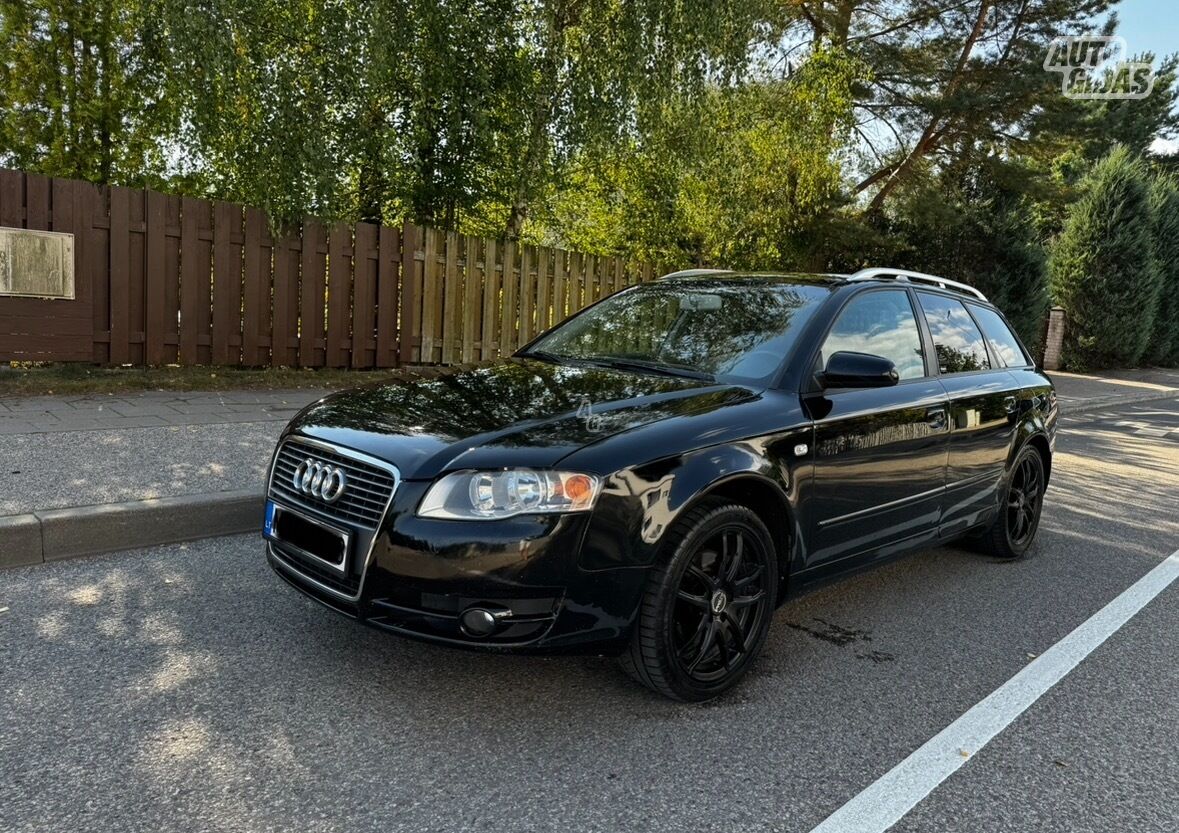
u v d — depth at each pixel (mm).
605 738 2871
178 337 8539
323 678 3174
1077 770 2842
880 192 18625
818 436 3510
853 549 3834
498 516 2719
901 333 4371
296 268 9258
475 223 12164
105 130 9328
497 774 2615
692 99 11305
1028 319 19719
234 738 2729
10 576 3975
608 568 2805
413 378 3855
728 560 3197
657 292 4648
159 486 4832
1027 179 18172
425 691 3129
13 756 2553
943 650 3838
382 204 11148
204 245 8609
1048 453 5617
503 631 2750
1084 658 3812
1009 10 16828
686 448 3012
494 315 10953
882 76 16875
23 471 4941
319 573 3070
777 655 3693
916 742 2977
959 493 4590
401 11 9430
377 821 2346
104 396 7375
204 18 8008
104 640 3373
